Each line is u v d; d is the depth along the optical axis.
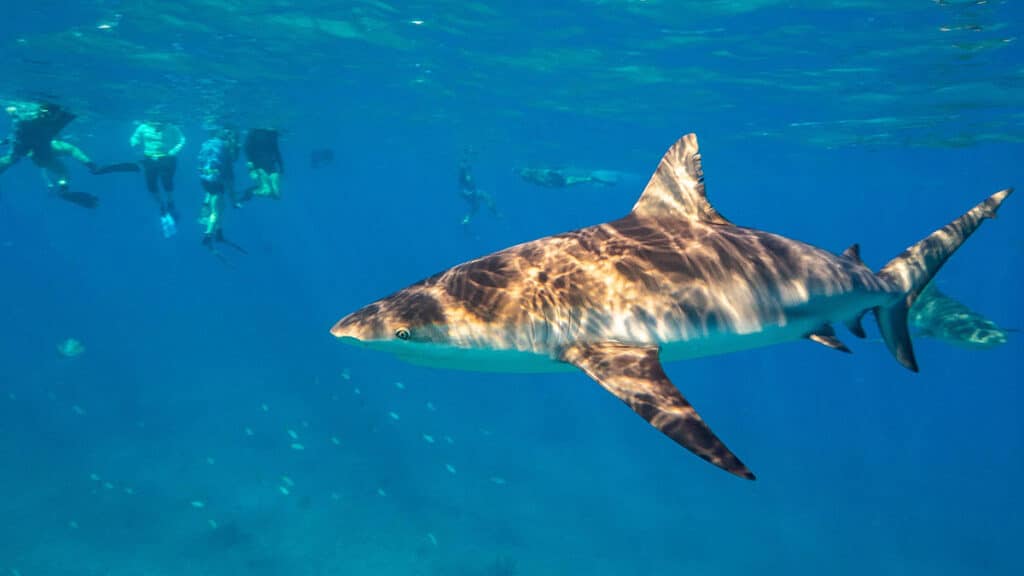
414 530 19.80
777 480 31.38
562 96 22.61
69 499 20.73
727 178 45.88
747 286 4.23
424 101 24.44
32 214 111.38
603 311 3.92
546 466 28.19
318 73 20.42
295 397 35.38
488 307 3.89
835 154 32.97
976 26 14.22
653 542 21.69
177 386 37.47
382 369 43.69
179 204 77.75
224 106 24.95
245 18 15.55
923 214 78.88
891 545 24.92
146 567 16.75
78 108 24.81
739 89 20.36
